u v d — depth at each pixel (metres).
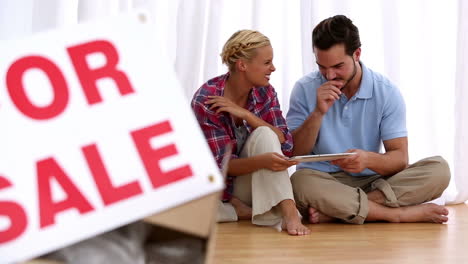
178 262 1.13
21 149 1.02
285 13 4.05
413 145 4.23
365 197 3.18
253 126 3.23
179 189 1.03
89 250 1.07
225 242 2.57
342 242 2.58
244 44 3.23
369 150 3.45
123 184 1.02
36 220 1.00
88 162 1.03
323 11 4.05
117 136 1.05
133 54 1.10
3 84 1.04
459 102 4.21
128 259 1.09
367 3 4.15
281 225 3.04
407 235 2.79
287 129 3.38
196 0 3.93
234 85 3.34
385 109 3.39
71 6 3.87
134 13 1.12
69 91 1.06
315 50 3.21
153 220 1.04
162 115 1.07
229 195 3.29
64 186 1.01
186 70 3.92
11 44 1.07
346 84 3.38
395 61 4.10
